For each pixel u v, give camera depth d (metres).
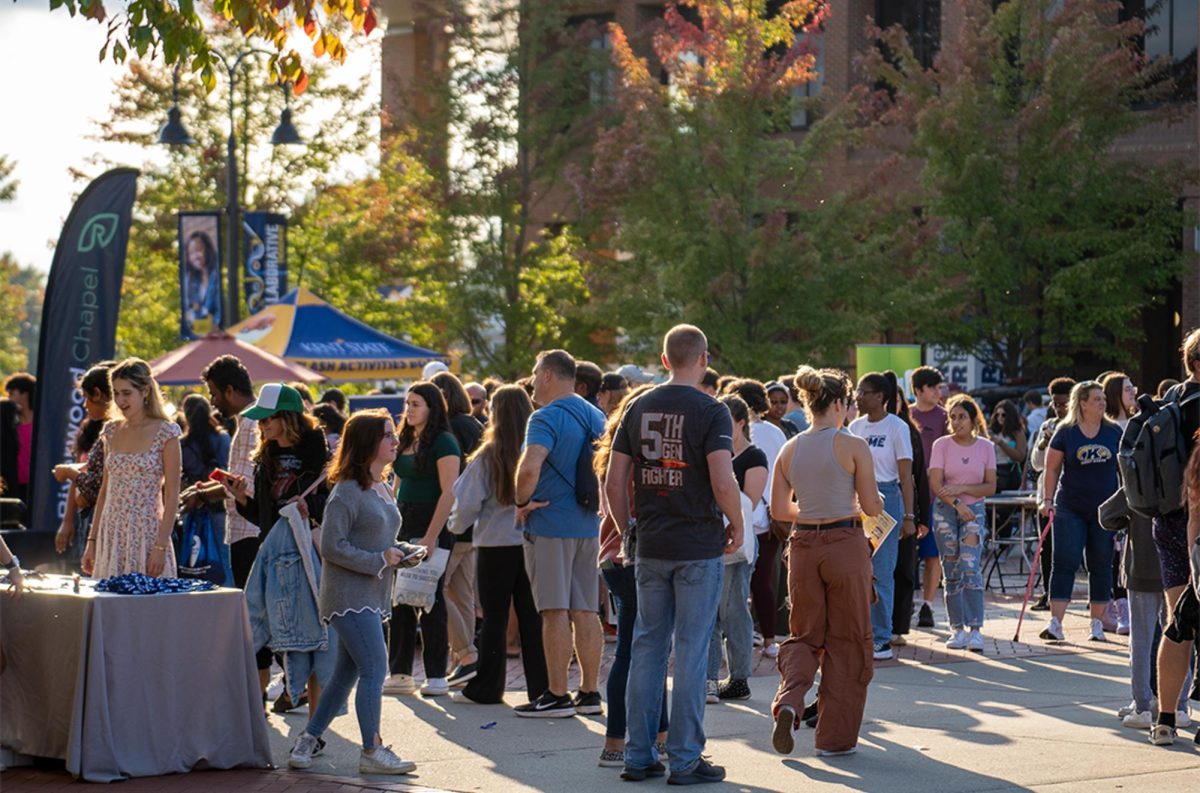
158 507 10.59
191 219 30.03
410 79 42.69
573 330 43.16
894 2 45.66
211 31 41.06
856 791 8.57
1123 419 14.48
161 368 21.17
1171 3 41.72
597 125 42.44
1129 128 38.03
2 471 17.61
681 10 48.00
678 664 8.79
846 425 14.02
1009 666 13.31
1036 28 37.75
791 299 35.41
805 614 9.47
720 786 8.75
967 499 14.27
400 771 9.22
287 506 9.91
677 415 8.70
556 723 10.89
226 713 9.41
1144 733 10.19
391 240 40.84
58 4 10.32
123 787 8.84
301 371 22.02
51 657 9.14
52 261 16.25
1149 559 10.20
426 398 11.59
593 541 11.09
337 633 9.28
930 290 36.56
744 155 35.91
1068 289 37.38
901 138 44.31
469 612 12.54
